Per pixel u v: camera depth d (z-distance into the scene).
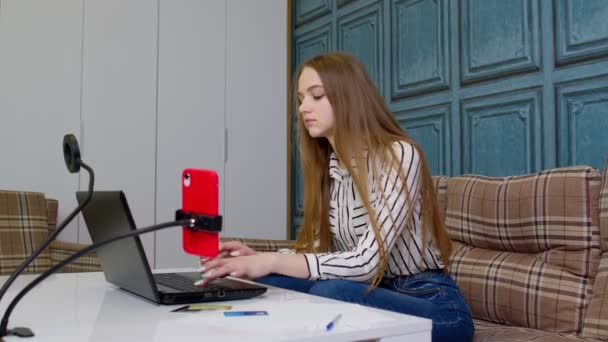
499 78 2.23
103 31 2.90
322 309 0.96
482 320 1.75
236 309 0.97
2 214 2.40
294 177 3.48
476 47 2.32
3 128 2.63
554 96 2.03
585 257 1.56
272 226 3.41
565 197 1.62
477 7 2.32
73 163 0.95
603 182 1.57
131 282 1.09
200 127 3.18
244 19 3.35
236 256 1.25
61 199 2.77
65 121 2.79
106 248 1.12
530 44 2.12
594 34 1.91
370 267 1.27
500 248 1.80
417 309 1.17
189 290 1.05
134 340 0.73
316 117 1.46
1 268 2.33
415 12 2.62
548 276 1.59
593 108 1.91
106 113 2.89
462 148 2.38
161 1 3.08
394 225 1.31
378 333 0.81
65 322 0.85
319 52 3.28
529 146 2.11
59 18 2.78
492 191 1.83
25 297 1.10
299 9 3.46
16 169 2.66
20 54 2.68
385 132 1.44
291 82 3.49
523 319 1.62
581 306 1.51
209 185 0.92
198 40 3.19
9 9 2.66
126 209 0.98
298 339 0.74
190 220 0.90
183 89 3.13
